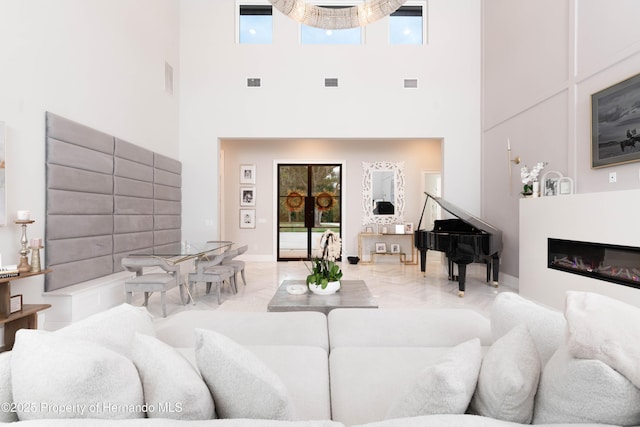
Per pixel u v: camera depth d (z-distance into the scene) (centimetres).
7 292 277
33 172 329
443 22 632
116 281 411
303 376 144
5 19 302
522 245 447
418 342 183
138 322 146
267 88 634
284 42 634
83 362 80
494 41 580
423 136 634
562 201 372
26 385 80
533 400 93
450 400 86
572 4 399
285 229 823
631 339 83
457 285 544
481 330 192
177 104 623
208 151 635
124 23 465
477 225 493
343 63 635
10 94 307
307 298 303
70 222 366
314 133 634
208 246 506
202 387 88
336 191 822
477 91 631
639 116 314
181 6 635
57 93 356
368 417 117
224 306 427
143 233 505
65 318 342
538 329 137
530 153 488
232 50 634
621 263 306
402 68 634
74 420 71
